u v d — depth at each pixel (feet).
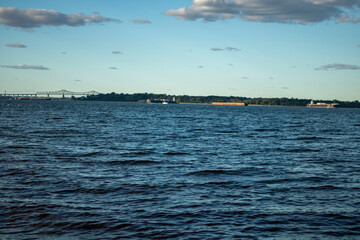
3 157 73.00
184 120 253.44
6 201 42.34
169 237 33.22
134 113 365.61
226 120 270.05
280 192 49.88
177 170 64.28
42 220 36.76
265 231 35.14
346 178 59.82
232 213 40.14
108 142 104.99
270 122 255.50
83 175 57.82
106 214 38.91
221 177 58.85
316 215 40.16
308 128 196.95
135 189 49.57
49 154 78.84
